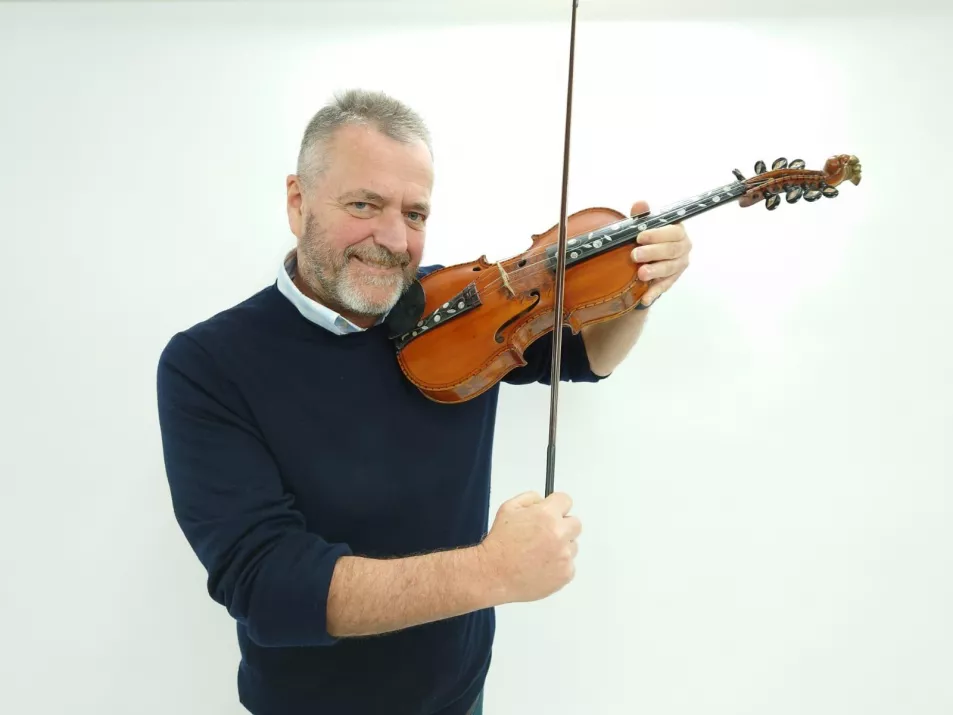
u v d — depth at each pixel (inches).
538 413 56.4
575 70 52.0
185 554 56.0
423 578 27.5
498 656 59.4
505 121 52.9
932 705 56.6
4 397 53.5
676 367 55.5
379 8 51.8
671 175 52.9
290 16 51.8
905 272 52.8
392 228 32.8
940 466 54.0
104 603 56.2
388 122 32.4
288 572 27.8
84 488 54.9
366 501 34.8
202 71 51.9
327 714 36.7
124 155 52.2
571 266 37.7
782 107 51.9
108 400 54.2
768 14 50.9
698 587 57.6
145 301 53.6
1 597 55.3
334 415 34.4
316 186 32.8
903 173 51.7
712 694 58.7
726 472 56.3
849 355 54.1
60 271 52.7
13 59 50.6
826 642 56.9
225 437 31.7
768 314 54.2
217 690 57.8
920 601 55.6
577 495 57.2
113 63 51.2
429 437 36.7
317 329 34.9
